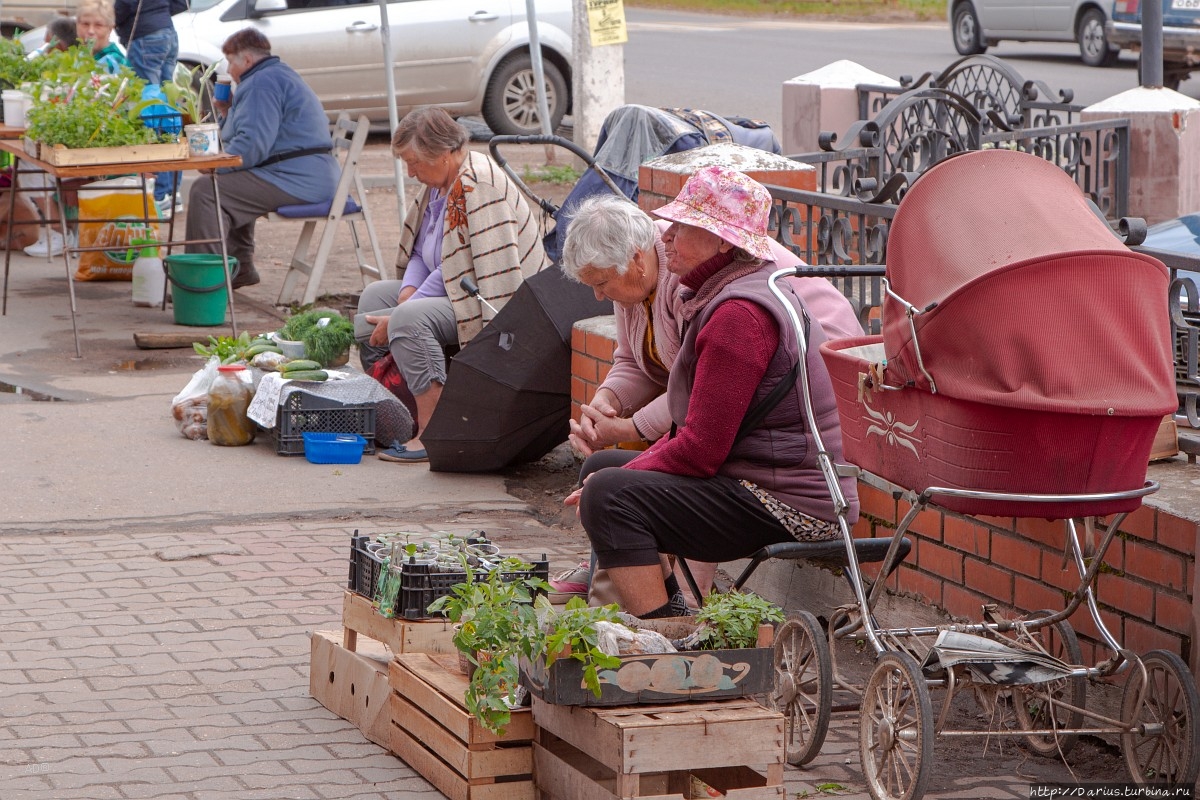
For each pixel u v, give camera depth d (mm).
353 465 7410
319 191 10672
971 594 4746
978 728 4492
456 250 7277
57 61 10648
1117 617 4199
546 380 6938
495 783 3846
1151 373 3523
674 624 3955
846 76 11492
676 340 4762
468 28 17469
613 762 3498
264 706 4566
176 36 13703
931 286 3641
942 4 38656
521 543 6258
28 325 10250
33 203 12875
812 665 4711
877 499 5129
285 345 8039
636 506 4289
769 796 3615
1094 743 4340
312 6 17000
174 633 5137
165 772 4051
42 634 5082
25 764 4078
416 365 7352
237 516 6504
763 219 4367
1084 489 3562
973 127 8727
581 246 4750
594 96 16156
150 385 8820
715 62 24938
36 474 7027
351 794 3951
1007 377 3467
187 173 15016
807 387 4078
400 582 4234
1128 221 4402
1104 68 23188
